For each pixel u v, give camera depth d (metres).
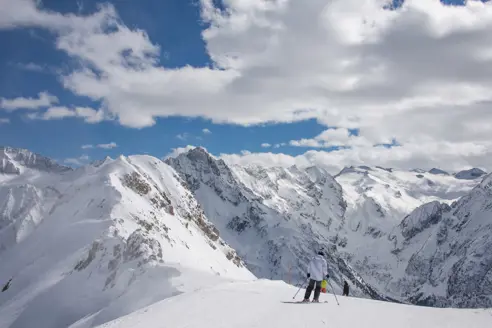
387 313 19.56
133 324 18.58
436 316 18.89
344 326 16.75
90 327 59.66
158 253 87.75
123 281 78.75
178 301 23.45
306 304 21.70
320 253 24.09
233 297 23.52
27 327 76.31
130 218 136.75
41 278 106.88
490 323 17.42
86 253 100.06
